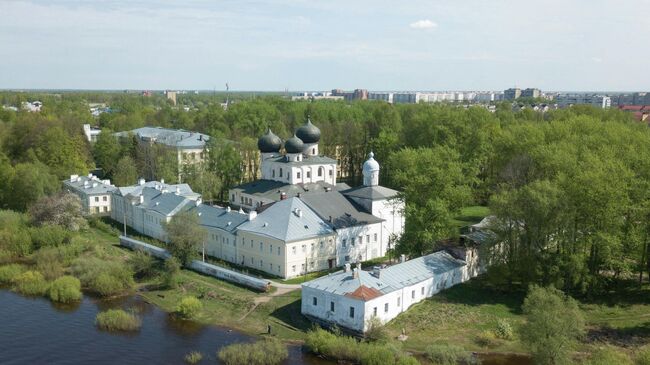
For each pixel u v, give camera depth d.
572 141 112.62
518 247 89.81
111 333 79.50
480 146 148.00
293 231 97.44
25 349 73.88
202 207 118.19
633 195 87.31
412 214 97.12
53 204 125.06
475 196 149.12
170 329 81.25
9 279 100.62
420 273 87.19
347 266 81.62
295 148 131.12
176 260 100.19
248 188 133.88
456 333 77.31
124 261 107.25
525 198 86.44
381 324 76.06
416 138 167.25
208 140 176.00
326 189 129.38
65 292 91.75
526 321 74.44
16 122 196.00
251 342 76.25
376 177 115.50
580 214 87.25
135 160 176.88
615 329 77.44
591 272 88.31
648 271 90.44
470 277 97.12
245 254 104.00
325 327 78.94
